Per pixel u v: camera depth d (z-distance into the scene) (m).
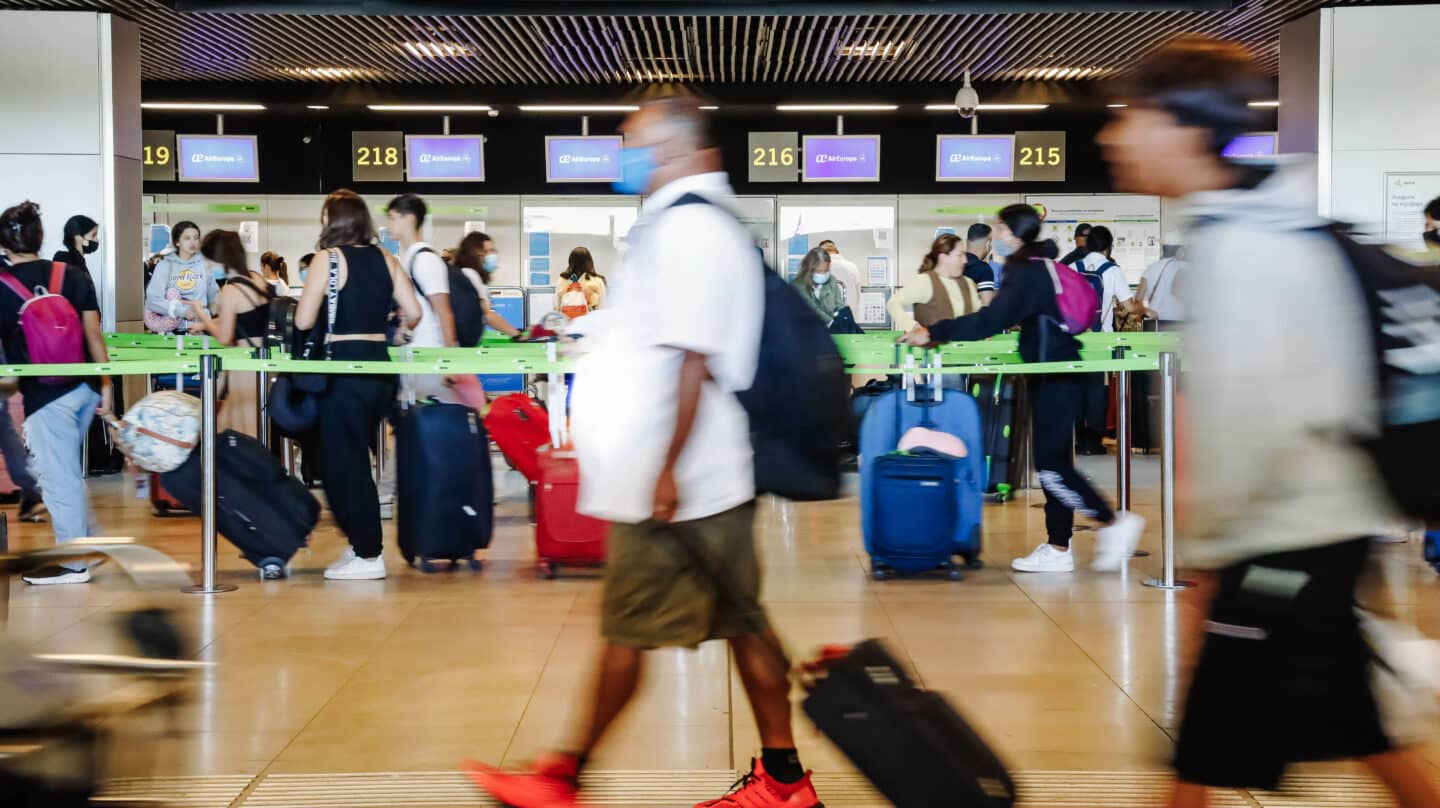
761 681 2.93
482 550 6.74
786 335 2.75
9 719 1.93
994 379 8.45
